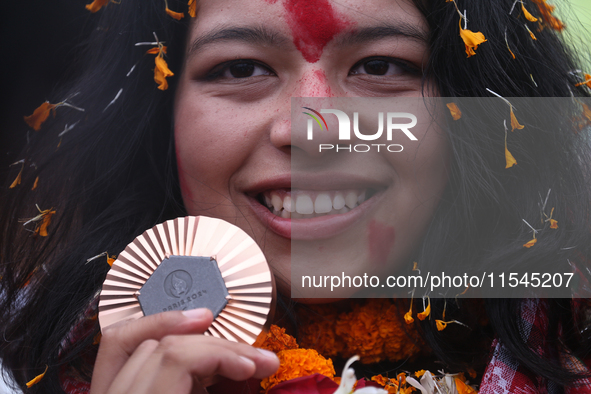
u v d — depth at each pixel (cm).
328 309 81
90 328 81
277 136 76
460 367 80
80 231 85
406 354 81
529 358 78
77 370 81
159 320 69
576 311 82
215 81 79
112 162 85
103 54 85
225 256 71
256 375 68
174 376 68
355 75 78
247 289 70
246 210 79
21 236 88
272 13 76
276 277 78
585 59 89
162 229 71
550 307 82
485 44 80
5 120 106
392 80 78
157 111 83
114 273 71
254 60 77
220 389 74
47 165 86
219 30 77
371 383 77
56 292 83
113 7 85
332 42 76
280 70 77
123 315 70
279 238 78
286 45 76
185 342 68
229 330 70
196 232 71
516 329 79
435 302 81
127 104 84
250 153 78
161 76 79
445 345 81
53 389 80
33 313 84
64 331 82
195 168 79
